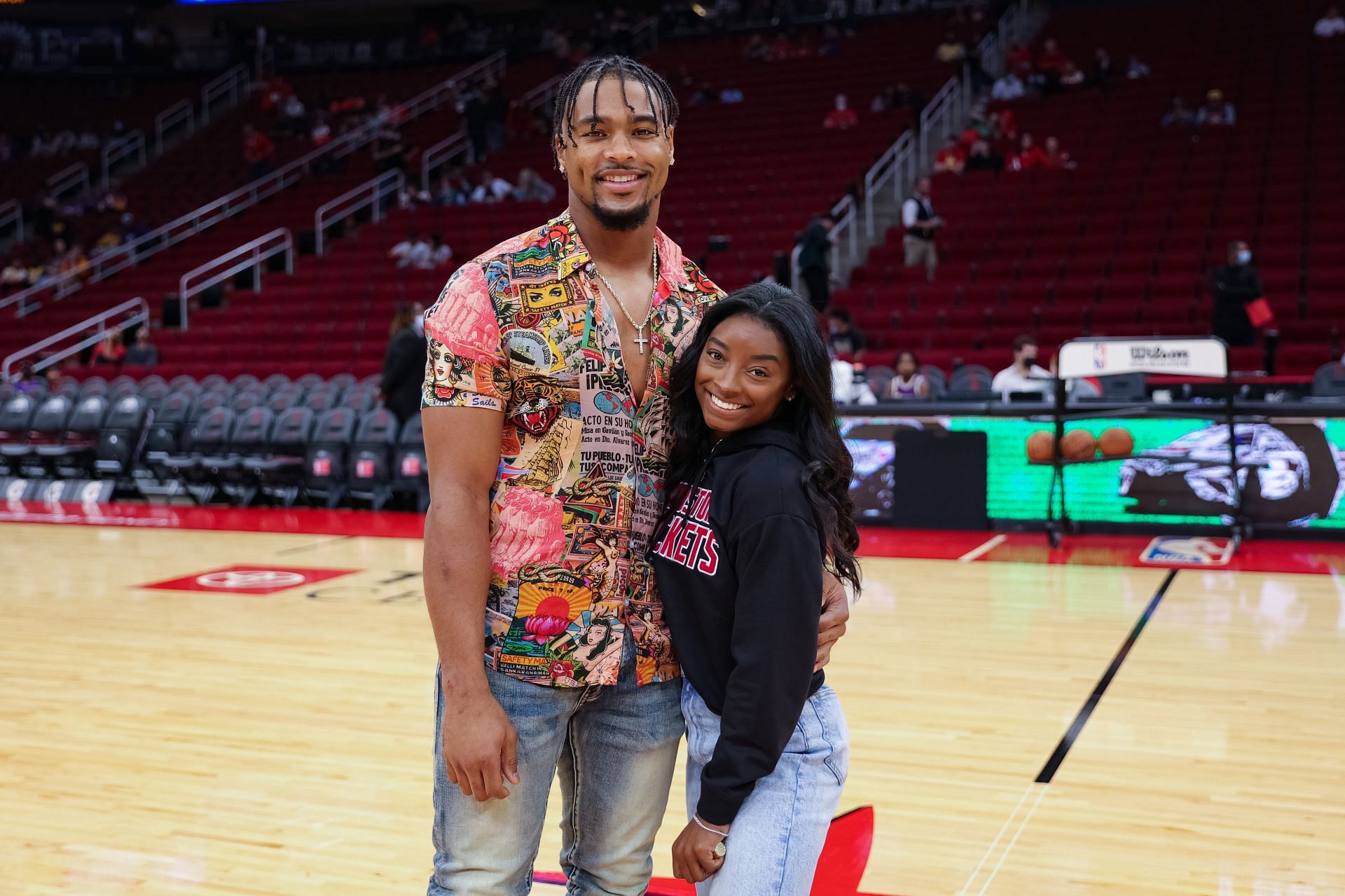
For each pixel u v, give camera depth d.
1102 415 5.95
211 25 21.41
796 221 11.39
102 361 11.06
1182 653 3.91
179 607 4.86
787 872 1.41
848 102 14.10
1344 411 5.87
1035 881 2.25
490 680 1.40
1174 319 8.87
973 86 14.06
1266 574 5.18
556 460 1.40
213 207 14.62
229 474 8.14
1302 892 2.20
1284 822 2.53
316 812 2.63
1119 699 3.42
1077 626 4.30
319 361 10.66
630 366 1.46
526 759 1.41
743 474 1.42
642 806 1.51
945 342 9.20
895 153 12.48
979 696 3.46
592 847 1.53
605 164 1.41
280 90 18.17
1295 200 9.98
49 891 2.23
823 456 1.45
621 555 1.44
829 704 1.53
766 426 1.48
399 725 3.27
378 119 16.48
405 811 2.64
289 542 6.54
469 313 1.36
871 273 10.41
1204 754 2.95
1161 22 14.29
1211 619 4.39
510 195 13.39
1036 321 9.15
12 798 2.72
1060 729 3.15
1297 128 10.98
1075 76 13.10
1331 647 3.96
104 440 8.61
